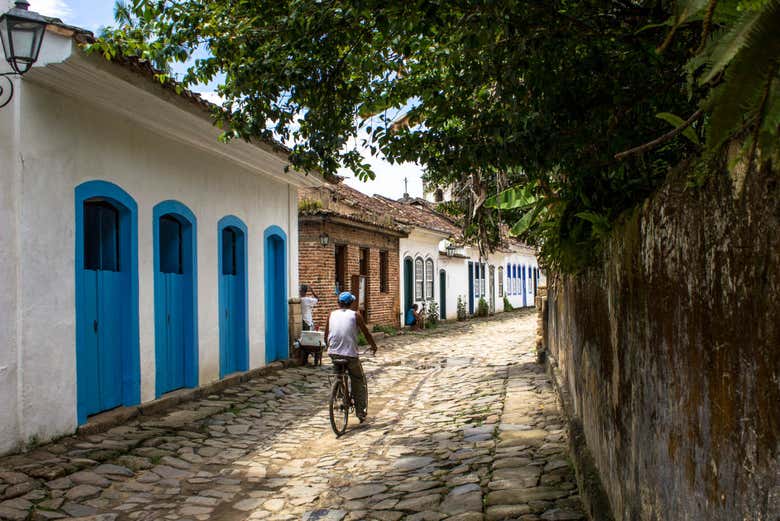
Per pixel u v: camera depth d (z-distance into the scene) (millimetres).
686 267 2156
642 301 2912
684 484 2234
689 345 2146
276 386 11875
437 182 5984
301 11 4207
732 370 1735
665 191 2422
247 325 12695
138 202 9148
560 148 4242
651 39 3551
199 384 10758
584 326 5570
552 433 7469
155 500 5984
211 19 4672
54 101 7402
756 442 1574
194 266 10719
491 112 4621
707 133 1269
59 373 7375
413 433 8211
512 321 31531
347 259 20250
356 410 9234
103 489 6117
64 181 7555
